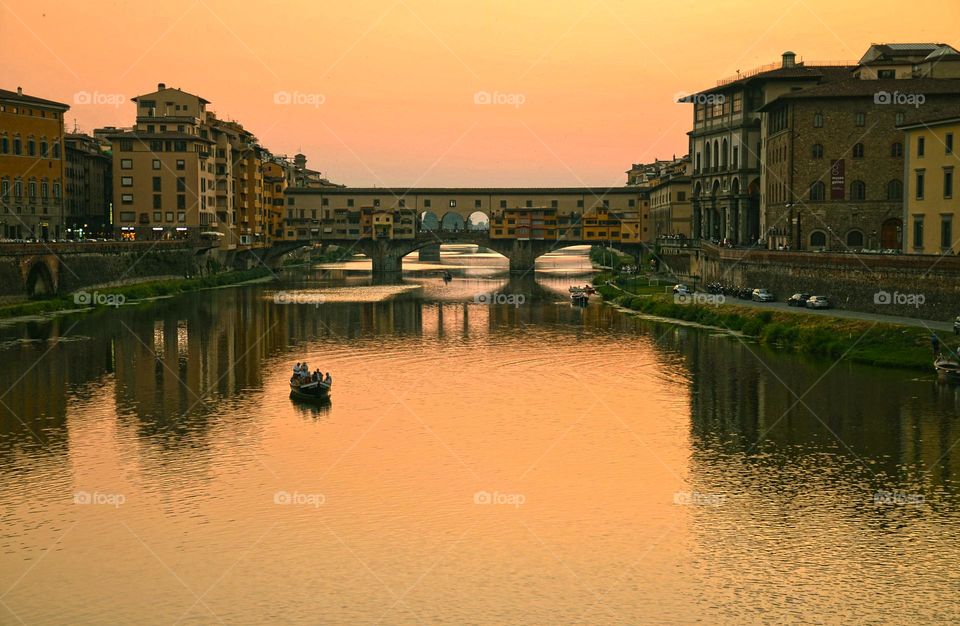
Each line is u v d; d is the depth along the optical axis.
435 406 82.38
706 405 80.62
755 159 175.38
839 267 116.75
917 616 43.78
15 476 62.44
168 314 144.38
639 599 45.81
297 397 85.81
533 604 45.47
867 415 74.81
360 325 135.25
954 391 81.31
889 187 141.50
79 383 90.25
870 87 142.88
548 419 77.44
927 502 56.97
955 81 144.75
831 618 43.75
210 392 87.31
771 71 170.00
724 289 150.62
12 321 129.12
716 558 49.94
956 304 97.50
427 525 54.78
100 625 43.59
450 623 43.78
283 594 46.50
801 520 54.59
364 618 44.22
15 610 44.88
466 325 135.38
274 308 156.12
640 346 112.94
